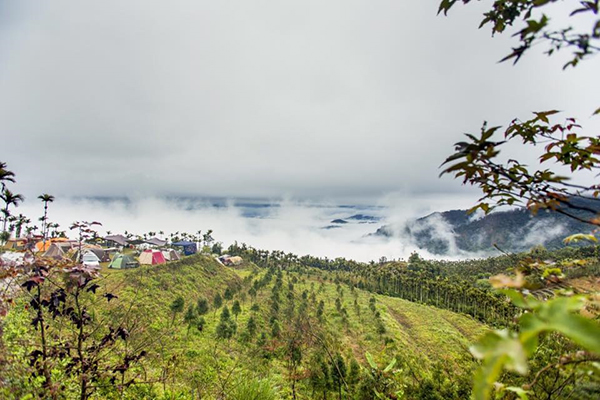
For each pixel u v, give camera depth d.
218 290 43.88
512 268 1.50
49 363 2.98
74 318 3.15
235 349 19.41
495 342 0.58
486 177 1.46
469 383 4.78
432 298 67.00
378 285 79.31
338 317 40.16
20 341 3.22
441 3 1.45
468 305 54.94
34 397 2.83
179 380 6.91
